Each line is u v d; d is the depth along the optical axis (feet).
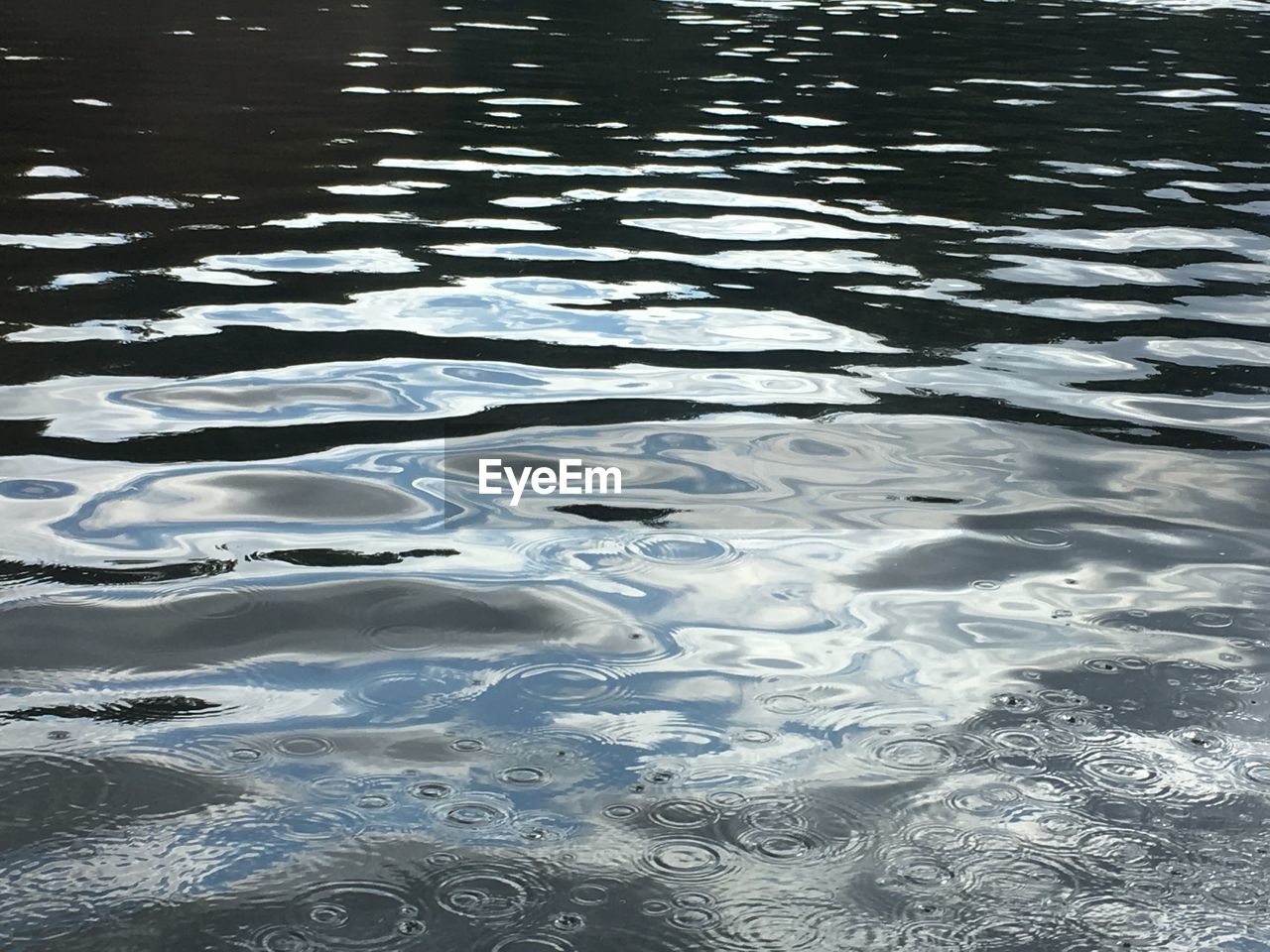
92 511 6.36
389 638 5.31
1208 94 22.15
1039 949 3.68
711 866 3.99
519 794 4.31
